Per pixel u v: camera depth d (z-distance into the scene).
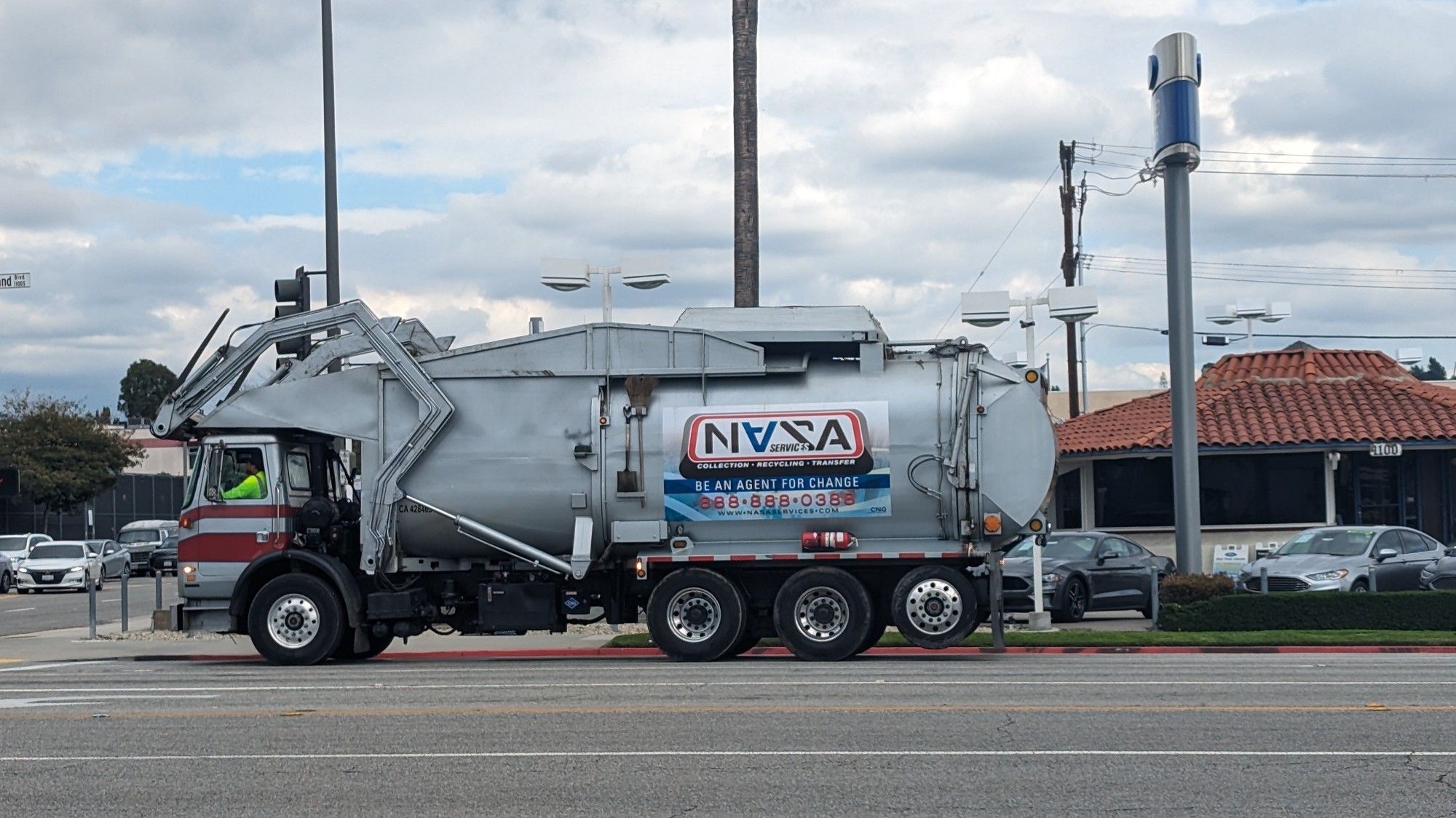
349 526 18.73
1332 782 8.84
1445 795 8.47
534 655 19.80
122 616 24.56
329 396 18.09
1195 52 22.50
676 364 17.50
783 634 17.27
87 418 69.12
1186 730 10.83
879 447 17.12
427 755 10.05
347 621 17.89
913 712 11.84
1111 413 34.94
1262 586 22.98
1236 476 31.22
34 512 67.94
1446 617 20.64
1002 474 17.05
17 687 15.05
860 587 17.22
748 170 22.02
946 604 17.08
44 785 9.19
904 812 8.10
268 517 18.17
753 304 21.94
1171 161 22.42
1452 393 33.47
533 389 17.77
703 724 11.29
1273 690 13.34
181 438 18.94
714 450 17.34
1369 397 31.67
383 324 18.25
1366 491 31.34
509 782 9.04
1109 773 9.15
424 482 17.83
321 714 12.26
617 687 14.06
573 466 17.58
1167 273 22.58
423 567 18.17
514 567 18.14
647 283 22.81
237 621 18.02
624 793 8.67
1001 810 8.14
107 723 11.92
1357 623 20.75
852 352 17.64
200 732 11.32
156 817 8.22
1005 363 17.42
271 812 8.30
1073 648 19.44
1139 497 32.28
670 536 17.50
